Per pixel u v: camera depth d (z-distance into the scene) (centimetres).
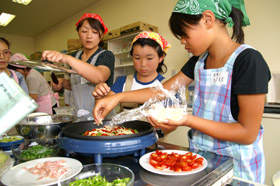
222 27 83
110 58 145
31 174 62
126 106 168
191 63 109
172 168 66
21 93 30
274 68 213
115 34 332
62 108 133
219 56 86
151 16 331
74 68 105
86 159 77
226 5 77
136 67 146
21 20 575
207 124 75
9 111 28
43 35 700
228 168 74
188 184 59
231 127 74
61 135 78
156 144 95
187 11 75
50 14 530
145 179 62
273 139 186
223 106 83
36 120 105
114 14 405
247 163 79
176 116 72
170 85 108
